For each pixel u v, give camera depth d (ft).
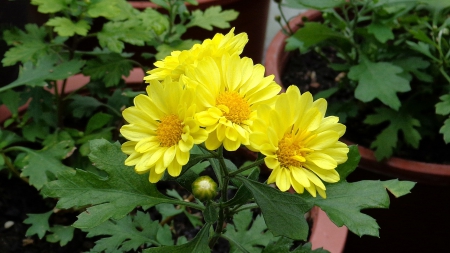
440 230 1.53
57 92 1.43
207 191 0.78
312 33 1.48
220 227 0.94
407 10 1.45
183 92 0.70
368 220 0.83
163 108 0.75
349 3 1.46
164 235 1.13
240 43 0.80
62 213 1.38
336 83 1.81
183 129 0.72
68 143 1.30
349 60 1.63
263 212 0.76
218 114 0.70
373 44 1.65
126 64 1.43
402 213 1.51
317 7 1.38
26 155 1.28
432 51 1.55
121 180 0.85
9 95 1.35
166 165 0.70
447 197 1.44
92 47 1.89
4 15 1.57
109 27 1.34
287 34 1.73
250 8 1.93
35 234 1.33
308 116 0.73
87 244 1.33
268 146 0.69
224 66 0.75
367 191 0.87
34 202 1.41
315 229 1.14
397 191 0.87
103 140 0.87
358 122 1.66
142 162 0.72
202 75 0.72
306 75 1.85
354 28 1.52
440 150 1.57
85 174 0.84
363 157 1.44
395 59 1.58
